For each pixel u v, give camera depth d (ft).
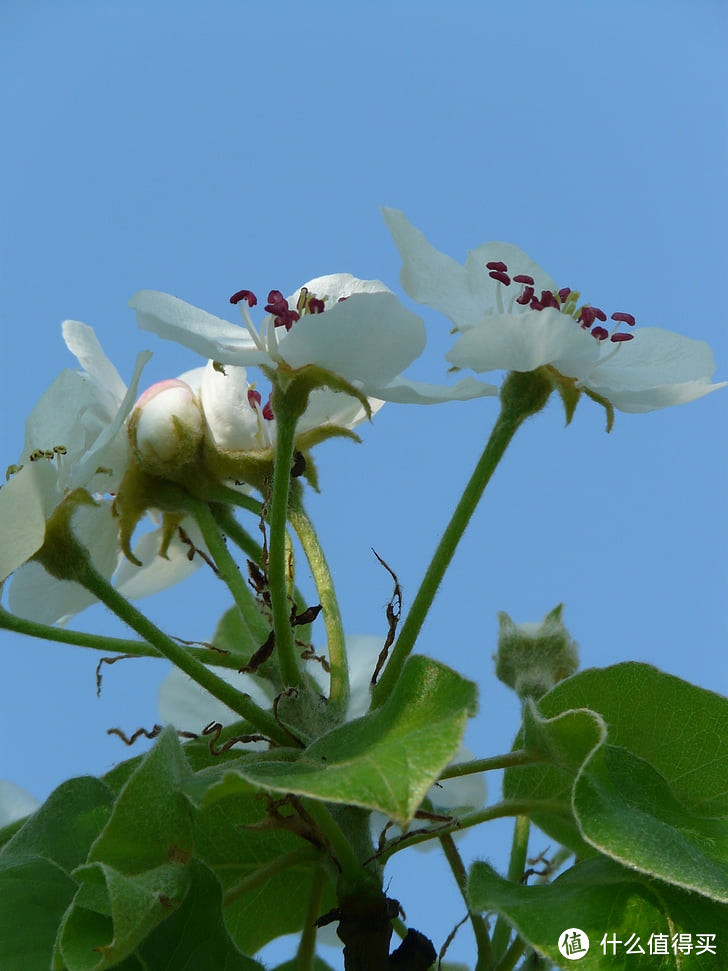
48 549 0.71
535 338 0.71
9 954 0.65
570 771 0.67
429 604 0.70
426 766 0.61
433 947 0.69
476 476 0.71
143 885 0.63
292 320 0.72
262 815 0.72
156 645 0.70
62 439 0.73
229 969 0.65
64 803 0.69
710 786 0.69
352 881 0.67
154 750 0.65
